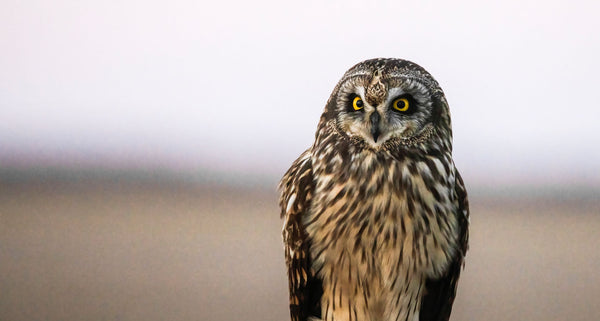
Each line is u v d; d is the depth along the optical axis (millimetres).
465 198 6727
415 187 6676
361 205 6676
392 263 6688
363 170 6680
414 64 6703
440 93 6703
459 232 6723
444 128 6707
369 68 6695
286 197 6750
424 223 6684
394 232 6676
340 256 6695
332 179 6691
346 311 6715
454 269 6730
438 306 6750
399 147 6684
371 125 6676
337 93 6707
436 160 6691
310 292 6738
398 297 6703
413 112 6688
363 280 6699
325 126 6715
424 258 6695
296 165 6770
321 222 6695
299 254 6723
